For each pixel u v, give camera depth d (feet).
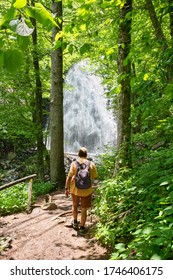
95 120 85.97
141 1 18.98
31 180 25.84
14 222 21.97
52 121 37.29
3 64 4.72
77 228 19.63
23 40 4.74
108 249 15.26
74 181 19.26
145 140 24.64
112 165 30.22
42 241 17.67
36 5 4.91
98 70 52.11
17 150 60.44
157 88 12.59
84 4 12.99
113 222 16.49
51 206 25.08
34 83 43.42
